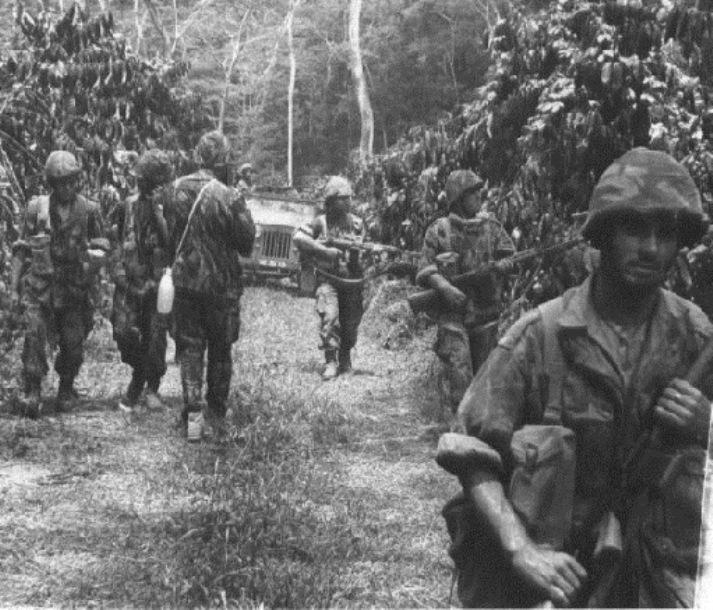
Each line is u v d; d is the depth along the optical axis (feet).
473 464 8.37
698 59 30.60
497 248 32.30
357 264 47.03
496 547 8.20
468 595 8.47
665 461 8.43
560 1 34.01
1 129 47.75
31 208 35.60
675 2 28.96
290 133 198.39
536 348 8.61
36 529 22.91
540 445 8.29
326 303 46.29
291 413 34.88
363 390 42.65
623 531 8.47
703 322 8.63
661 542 8.33
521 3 36.14
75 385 40.68
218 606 18.62
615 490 8.53
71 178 35.32
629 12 28.89
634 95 28.53
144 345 37.09
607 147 29.66
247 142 221.25
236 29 217.36
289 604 18.67
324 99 213.05
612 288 8.58
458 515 8.60
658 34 29.04
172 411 36.96
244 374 43.24
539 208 32.19
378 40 189.78
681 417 8.29
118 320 36.91
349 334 46.85
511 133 37.19
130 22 189.78
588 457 8.52
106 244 36.19
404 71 188.55
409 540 22.53
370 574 20.45
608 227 8.51
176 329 32.94
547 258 32.14
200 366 32.76
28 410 34.60
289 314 68.85
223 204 32.58
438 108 182.39
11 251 40.83
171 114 62.39
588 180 30.42
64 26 51.72
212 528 21.97
